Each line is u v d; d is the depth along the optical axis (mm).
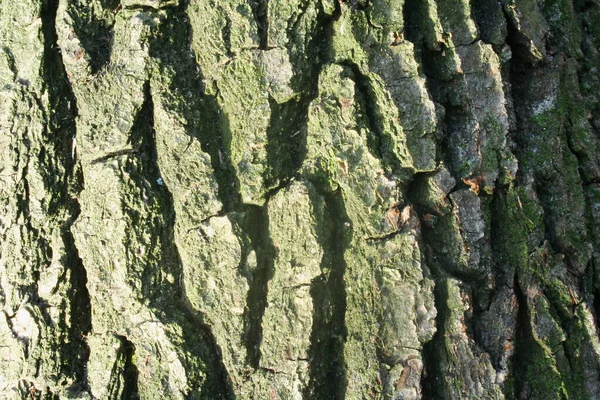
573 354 1833
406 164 1767
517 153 1948
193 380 1745
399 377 1700
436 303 1746
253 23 1803
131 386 1803
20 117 1899
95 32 1886
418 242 1738
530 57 2018
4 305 1889
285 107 1807
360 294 1759
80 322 1868
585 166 2016
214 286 1769
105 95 1844
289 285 1748
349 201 1780
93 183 1828
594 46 2217
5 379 1865
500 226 1865
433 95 1855
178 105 1810
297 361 1714
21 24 1916
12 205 1895
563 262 1867
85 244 1828
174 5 1860
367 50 1799
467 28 1872
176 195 1808
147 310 1771
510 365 1760
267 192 1788
